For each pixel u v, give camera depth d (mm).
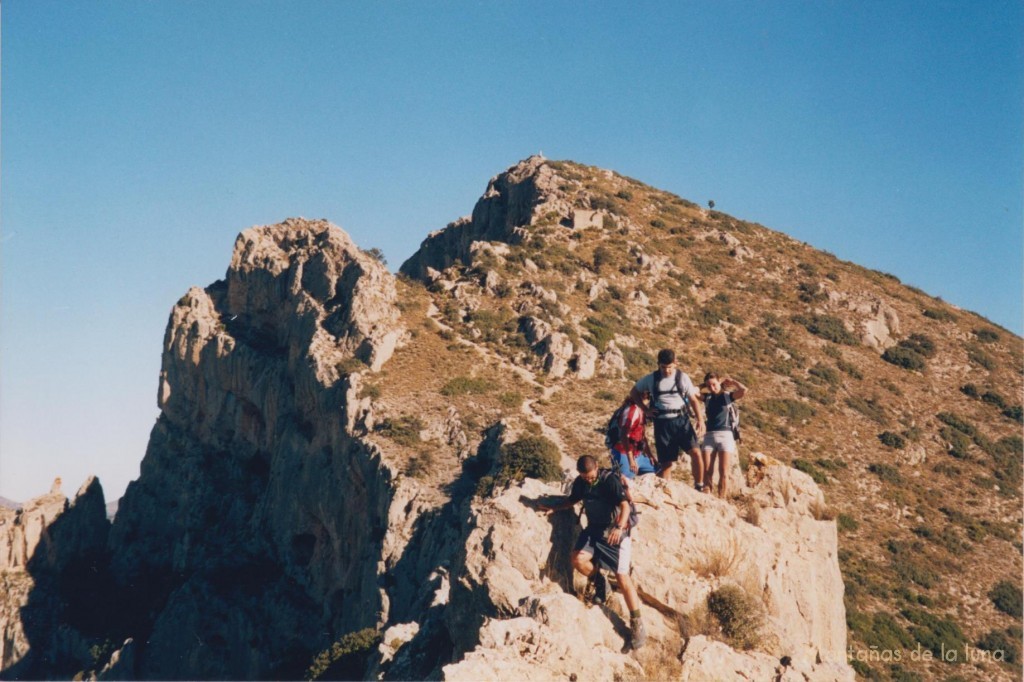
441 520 74812
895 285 156875
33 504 116375
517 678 15586
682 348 117625
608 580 18484
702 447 21812
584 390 95875
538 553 18703
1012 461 112812
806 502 23188
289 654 86500
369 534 80625
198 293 129000
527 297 112750
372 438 86312
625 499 18031
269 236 125625
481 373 95625
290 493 95938
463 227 153375
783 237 163125
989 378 130000
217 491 114375
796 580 21062
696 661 17859
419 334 101625
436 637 21094
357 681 54531
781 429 108312
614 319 116438
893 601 83188
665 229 149125
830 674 18688
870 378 124562
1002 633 81250
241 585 95188
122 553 116375
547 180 149250
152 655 93625
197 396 123062
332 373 95438
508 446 80062
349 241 115375
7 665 102938
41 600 108562
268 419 110562
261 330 121188
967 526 98375
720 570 19859
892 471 105875
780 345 124875
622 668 17094
